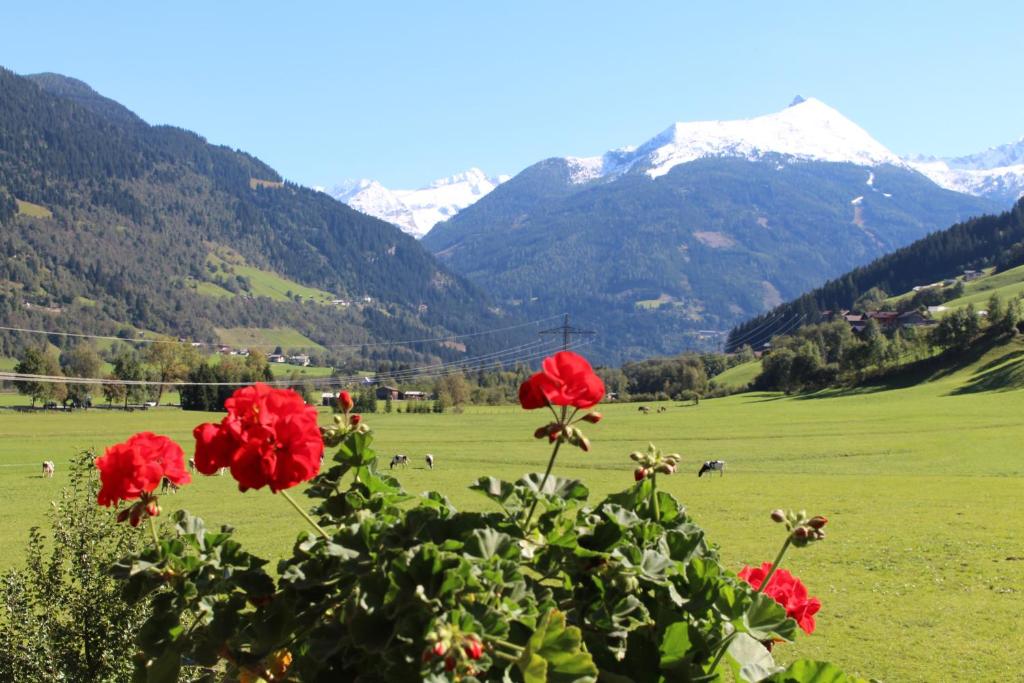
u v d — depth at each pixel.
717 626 3.28
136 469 3.61
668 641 3.25
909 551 25.95
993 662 15.33
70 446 82.50
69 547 7.51
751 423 101.19
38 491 50.19
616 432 95.00
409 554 2.91
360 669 3.14
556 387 3.45
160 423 114.81
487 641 2.79
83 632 7.20
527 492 3.49
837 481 48.47
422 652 2.73
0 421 117.12
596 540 3.43
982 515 32.84
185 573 3.60
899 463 58.06
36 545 7.59
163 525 4.26
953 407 104.12
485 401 178.25
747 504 39.16
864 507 36.62
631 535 3.44
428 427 111.75
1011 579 21.75
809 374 161.88
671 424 105.12
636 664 3.31
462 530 3.34
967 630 17.42
